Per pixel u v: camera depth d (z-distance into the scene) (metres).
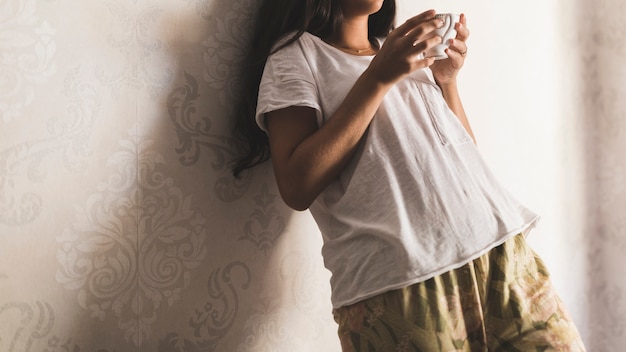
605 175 1.89
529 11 1.74
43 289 0.96
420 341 0.86
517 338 0.93
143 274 1.05
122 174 1.04
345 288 0.94
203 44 1.14
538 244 1.73
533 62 1.74
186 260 1.10
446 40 1.00
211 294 1.12
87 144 1.00
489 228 0.96
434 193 0.94
